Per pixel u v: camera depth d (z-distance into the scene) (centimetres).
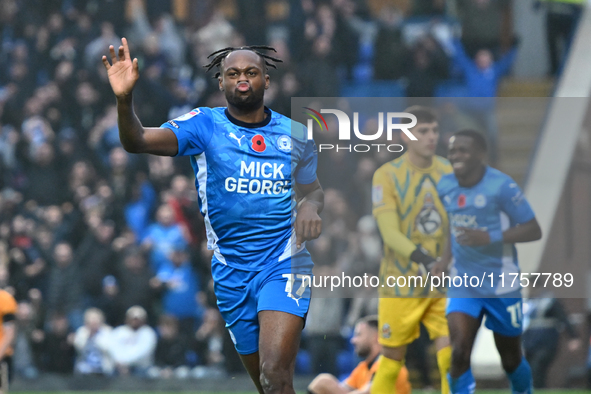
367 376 1530
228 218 1003
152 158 2836
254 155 998
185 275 2423
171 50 3328
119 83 901
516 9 3111
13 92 3197
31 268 2470
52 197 2816
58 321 2416
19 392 2336
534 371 1906
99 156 2905
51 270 2472
